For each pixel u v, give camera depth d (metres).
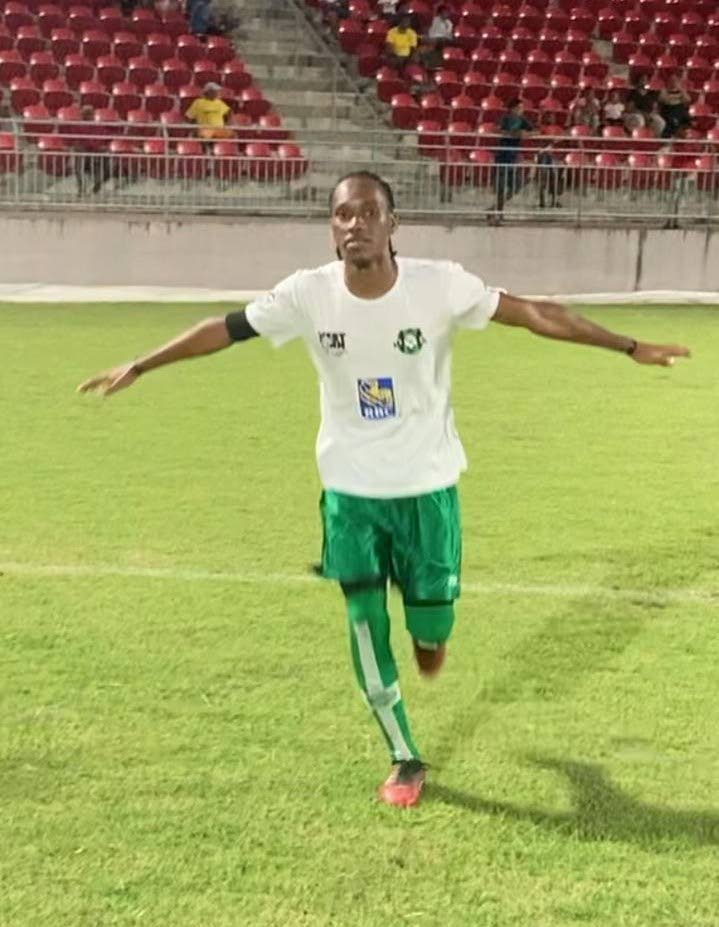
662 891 3.38
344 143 20.23
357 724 4.43
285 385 11.80
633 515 7.39
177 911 3.24
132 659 5.00
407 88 23.89
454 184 20.11
